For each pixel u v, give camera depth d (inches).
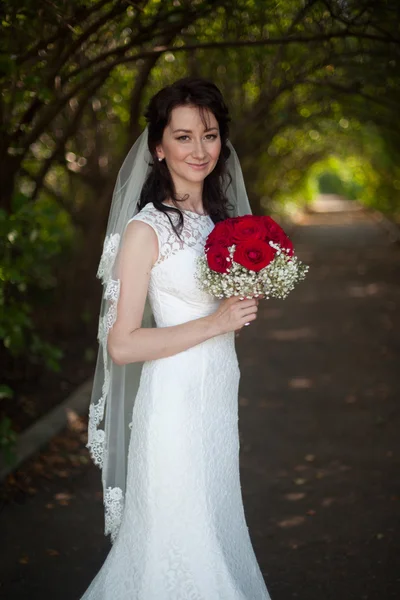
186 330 116.3
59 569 171.6
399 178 1165.1
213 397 121.6
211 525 119.1
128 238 117.9
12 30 235.5
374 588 162.6
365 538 187.5
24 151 277.4
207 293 120.3
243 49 362.3
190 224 121.3
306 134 844.6
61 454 250.1
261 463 246.5
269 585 165.0
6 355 325.1
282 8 327.0
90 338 425.7
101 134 464.1
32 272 270.8
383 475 232.8
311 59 415.2
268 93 443.2
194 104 118.9
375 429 281.9
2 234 220.1
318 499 214.5
